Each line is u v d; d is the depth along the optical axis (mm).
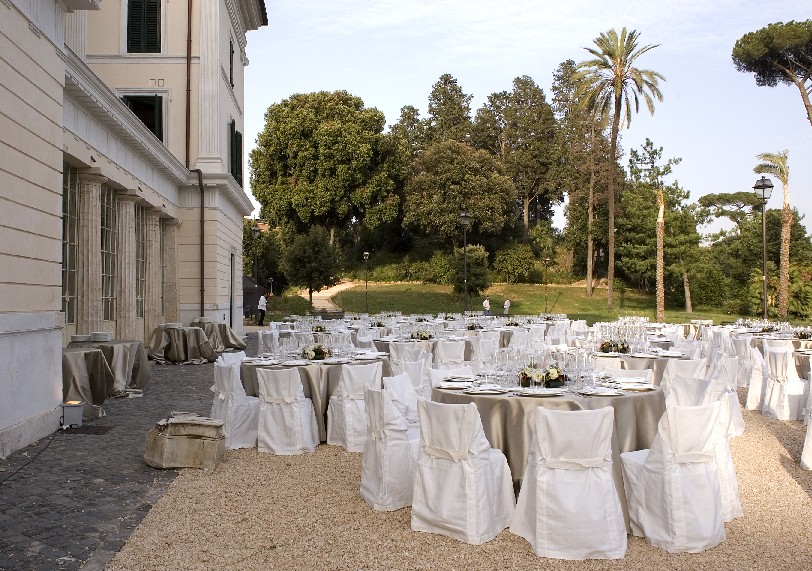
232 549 5117
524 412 6074
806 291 37688
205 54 22906
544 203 64562
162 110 22781
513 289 51406
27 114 8719
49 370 9289
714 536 5227
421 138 62219
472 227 51500
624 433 6230
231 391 8625
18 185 8461
